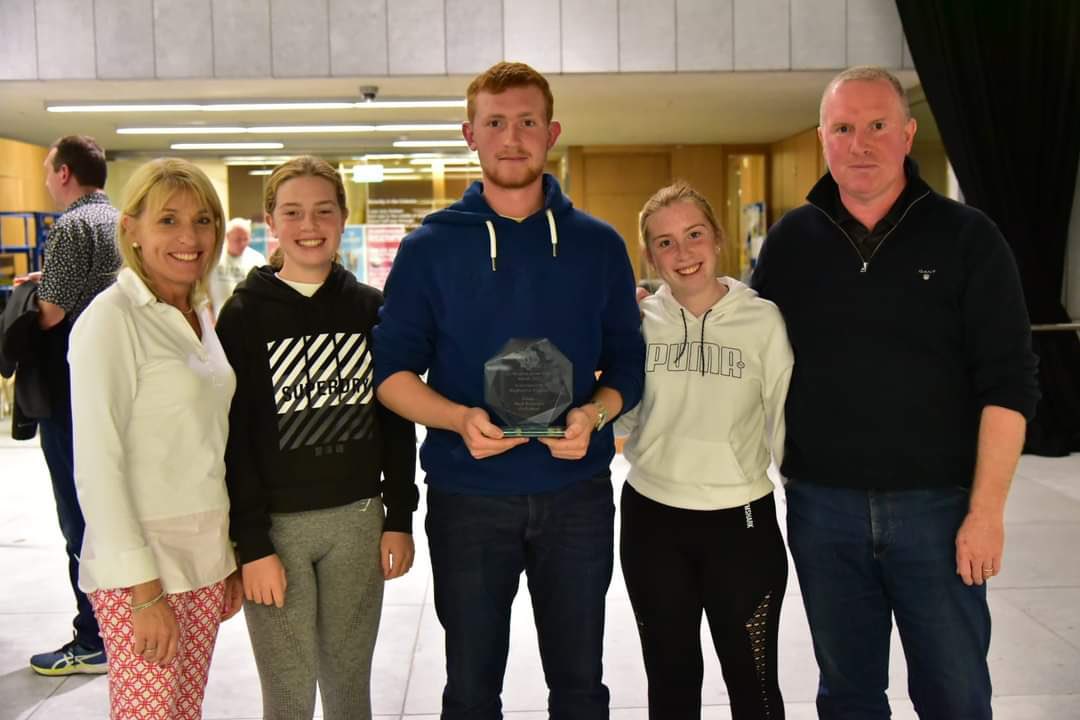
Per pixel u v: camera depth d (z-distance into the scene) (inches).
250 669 140.8
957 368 89.7
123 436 81.6
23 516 225.6
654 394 98.2
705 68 308.0
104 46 304.3
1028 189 287.0
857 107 88.5
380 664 142.9
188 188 86.0
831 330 91.7
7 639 151.9
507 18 306.3
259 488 89.6
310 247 91.4
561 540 91.3
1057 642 144.4
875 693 96.2
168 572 83.4
